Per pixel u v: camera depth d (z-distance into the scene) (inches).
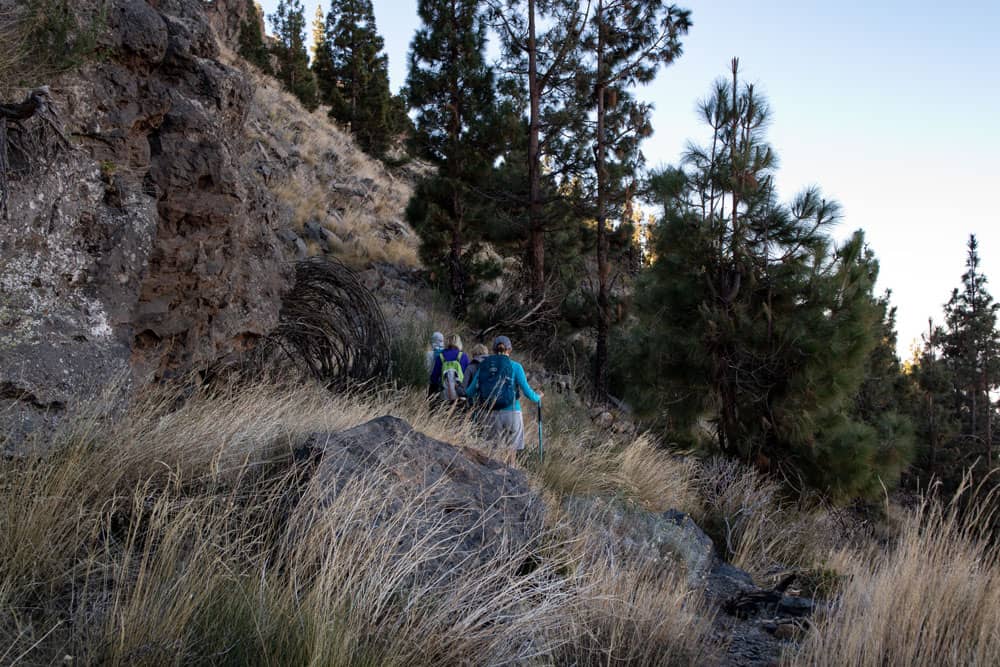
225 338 231.8
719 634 156.0
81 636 87.9
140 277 180.1
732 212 359.3
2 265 141.0
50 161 154.9
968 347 1069.8
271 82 1149.7
